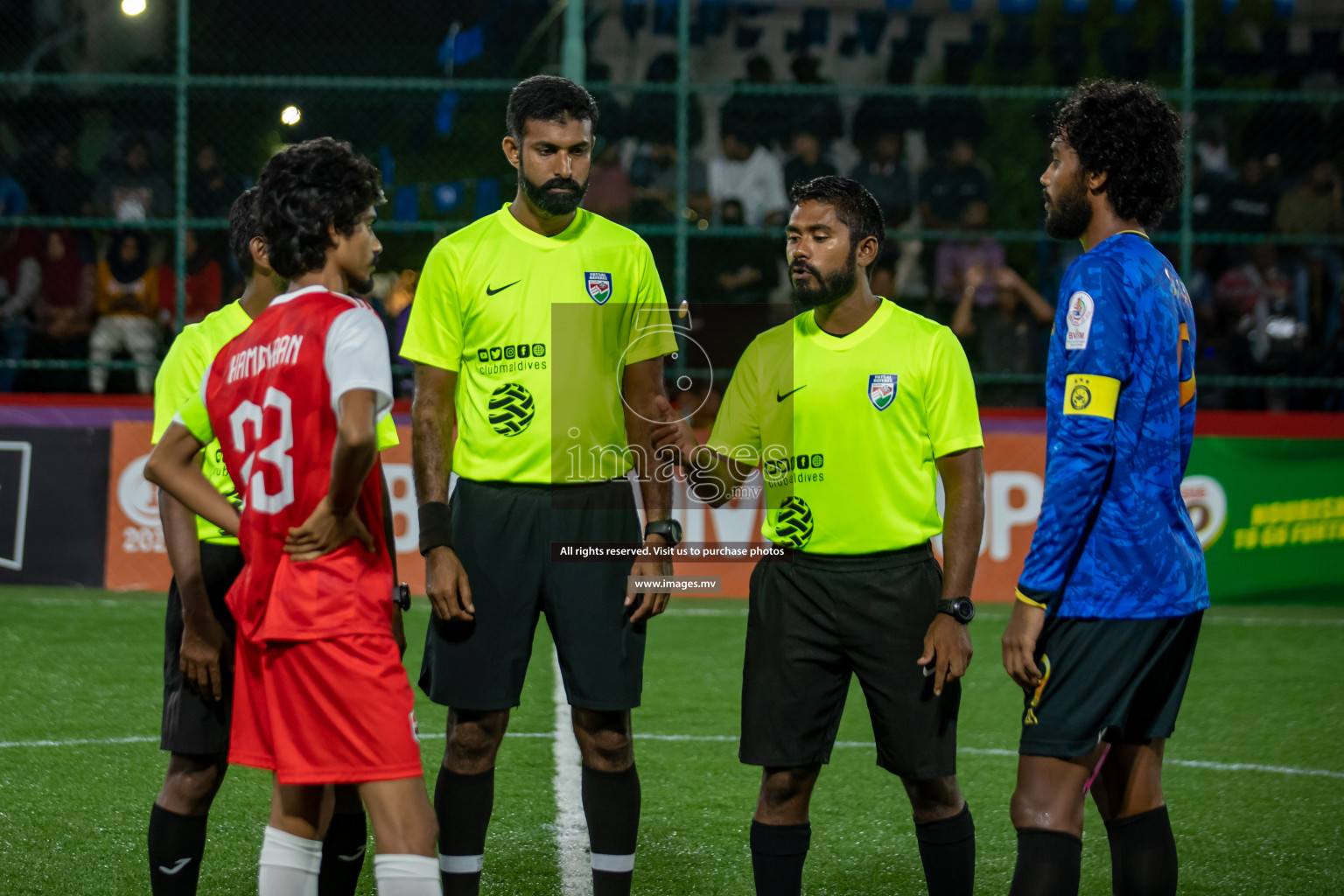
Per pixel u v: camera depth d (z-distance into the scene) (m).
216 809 14.73
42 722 18.50
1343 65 38.91
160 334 33.03
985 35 40.50
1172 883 9.96
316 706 8.86
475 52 38.34
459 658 11.05
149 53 38.19
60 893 12.17
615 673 11.18
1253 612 28.67
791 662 10.85
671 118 36.44
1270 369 33.91
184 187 31.33
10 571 28.33
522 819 14.82
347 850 10.94
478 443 11.31
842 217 10.62
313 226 9.21
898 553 10.79
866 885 12.95
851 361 10.81
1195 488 29.28
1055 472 9.39
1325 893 12.73
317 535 8.88
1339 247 34.47
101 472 28.48
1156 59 39.53
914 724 10.63
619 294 11.40
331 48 38.59
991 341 34.03
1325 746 18.45
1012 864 13.56
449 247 11.37
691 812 15.16
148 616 25.59
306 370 8.94
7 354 32.84
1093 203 10.02
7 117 34.69
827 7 40.44
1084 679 9.45
